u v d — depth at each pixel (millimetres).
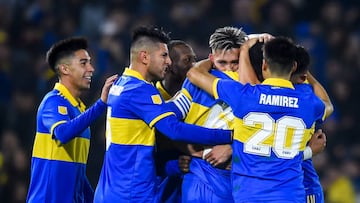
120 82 24578
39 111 26141
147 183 24281
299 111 23312
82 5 53438
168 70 25781
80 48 26406
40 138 26062
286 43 23500
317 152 24812
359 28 55781
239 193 23250
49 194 25984
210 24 50938
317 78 52469
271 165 23078
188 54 25891
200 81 24234
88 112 24891
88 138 26609
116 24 50812
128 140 24266
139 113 24094
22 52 49969
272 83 23344
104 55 49062
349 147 49938
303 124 23359
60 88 26234
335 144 49125
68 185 26016
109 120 24578
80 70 26266
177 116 24672
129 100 24094
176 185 25656
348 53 53875
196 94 24734
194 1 53438
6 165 44031
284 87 23344
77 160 26172
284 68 23375
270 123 23141
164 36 24891
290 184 23062
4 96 47500
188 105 24828
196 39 50438
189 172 24984
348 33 54875
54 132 25344
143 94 24062
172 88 26234
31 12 51500
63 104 25922
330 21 54969
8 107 46031
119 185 24266
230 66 24781
